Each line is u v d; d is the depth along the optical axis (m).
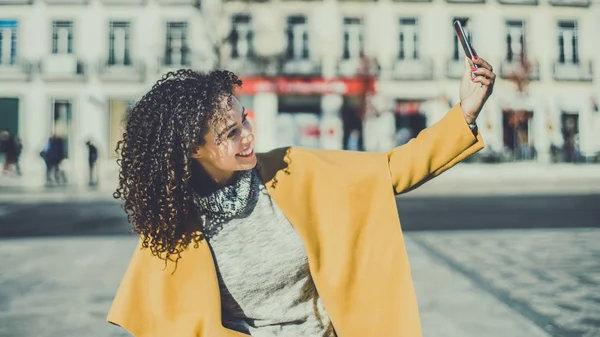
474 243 7.91
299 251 1.53
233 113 1.48
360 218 1.53
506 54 27.66
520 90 26.92
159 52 25.98
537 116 27.38
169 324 1.49
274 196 1.54
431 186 20.36
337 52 26.61
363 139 26.73
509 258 6.73
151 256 1.57
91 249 7.68
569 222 10.60
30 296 5.07
